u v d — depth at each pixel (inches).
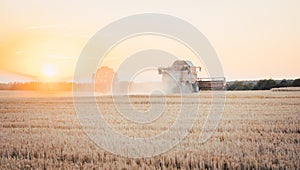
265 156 243.9
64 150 279.1
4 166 236.4
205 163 235.5
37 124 465.4
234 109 652.7
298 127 383.9
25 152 277.4
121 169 225.5
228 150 269.1
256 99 962.7
